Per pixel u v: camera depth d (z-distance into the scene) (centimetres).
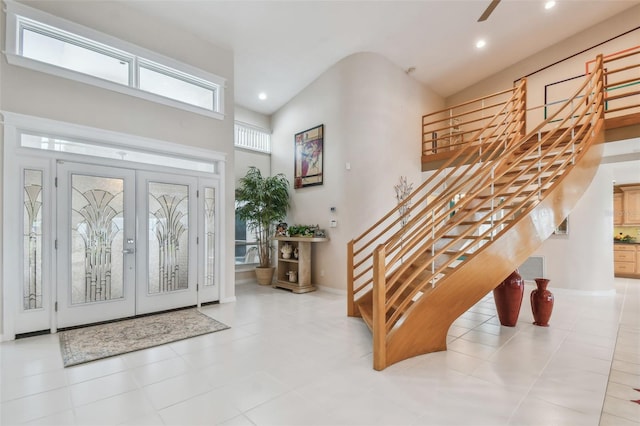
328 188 593
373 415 198
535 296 388
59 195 353
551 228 341
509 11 517
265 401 214
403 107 642
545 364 272
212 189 483
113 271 389
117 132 388
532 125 660
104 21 385
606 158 535
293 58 555
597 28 582
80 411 203
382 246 271
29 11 334
